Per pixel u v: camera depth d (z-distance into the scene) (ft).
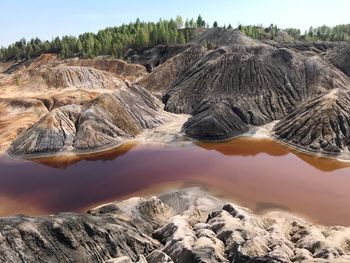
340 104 225.15
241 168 183.83
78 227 107.86
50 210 150.61
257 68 287.28
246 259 95.30
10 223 101.96
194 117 250.37
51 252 100.22
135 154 210.79
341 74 297.12
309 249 106.01
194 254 96.78
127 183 171.53
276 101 268.41
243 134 237.04
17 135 239.91
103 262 100.58
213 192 157.89
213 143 224.12
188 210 140.97
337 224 132.36
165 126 254.68
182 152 210.38
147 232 123.44
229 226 110.42
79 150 215.31
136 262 100.07
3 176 187.52
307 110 230.89
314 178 170.60
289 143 215.72
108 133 230.68
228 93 279.49
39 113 277.23
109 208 132.05
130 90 276.41
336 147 199.21
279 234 111.34
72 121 237.86
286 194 155.43
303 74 289.74
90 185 172.24
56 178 182.39
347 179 168.86
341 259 95.09
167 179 172.96
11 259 94.58
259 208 144.56
